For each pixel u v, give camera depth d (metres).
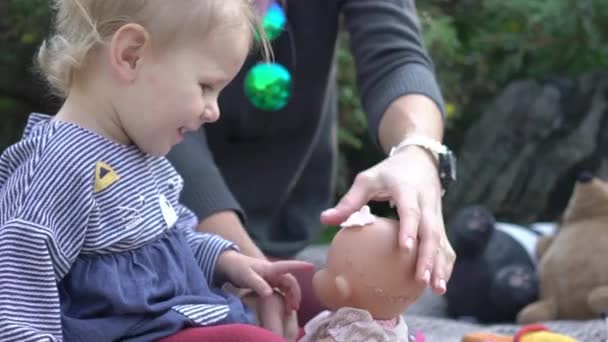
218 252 1.52
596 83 4.68
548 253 2.67
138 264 1.32
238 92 2.02
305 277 1.81
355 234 1.33
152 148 1.36
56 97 1.85
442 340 2.15
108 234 1.30
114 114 1.35
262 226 2.16
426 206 1.36
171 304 1.32
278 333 1.53
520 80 4.92
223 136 2.09
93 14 1.33
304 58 2.04
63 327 1.24
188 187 1.72
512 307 2.67
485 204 4.57
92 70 1.34
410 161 1.46
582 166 4.50
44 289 1.21
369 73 1.87
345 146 4.73
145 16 1.32
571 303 2.55
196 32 1.33
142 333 1.28
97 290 1.27
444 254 1.34
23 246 1.21
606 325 2.00
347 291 1.32
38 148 1.30
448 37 4.76
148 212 1.35
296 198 2.26
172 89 1.33
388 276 1.30
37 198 1.24
